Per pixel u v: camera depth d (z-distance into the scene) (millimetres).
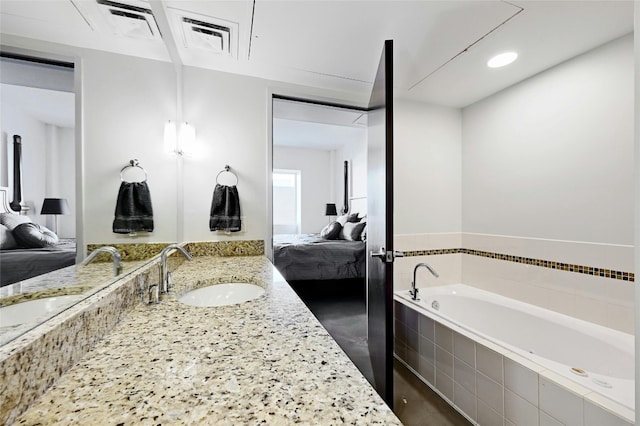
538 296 1934
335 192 5836
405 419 1450
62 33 1104
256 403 439
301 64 1849
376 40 1582
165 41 1444
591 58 1651
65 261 840
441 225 2508
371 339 1962
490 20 1398
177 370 539
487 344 1381
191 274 1384
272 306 933
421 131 2453
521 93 2061
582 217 1690
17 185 629
